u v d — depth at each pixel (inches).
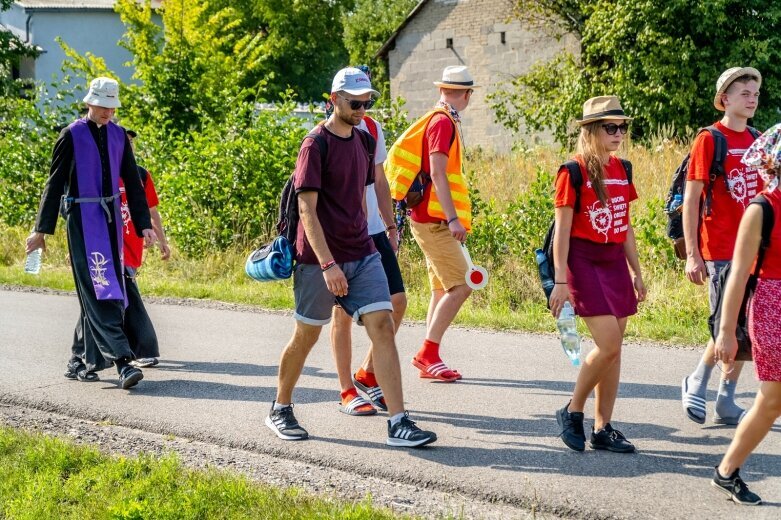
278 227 506.6
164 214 1235.9
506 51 2699.3
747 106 503.5
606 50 1985.7
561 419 487.5
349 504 399.5
